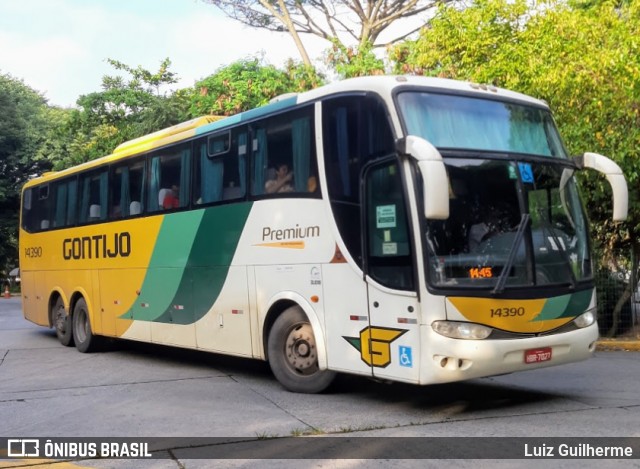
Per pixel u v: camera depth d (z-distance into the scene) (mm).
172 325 10695
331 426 6883
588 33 12109
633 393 8492
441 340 6820
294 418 7254
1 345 14398
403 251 7121
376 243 7438
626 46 11562
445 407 7723
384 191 7363
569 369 10281
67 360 12133
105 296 12492
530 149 7941
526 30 13078
